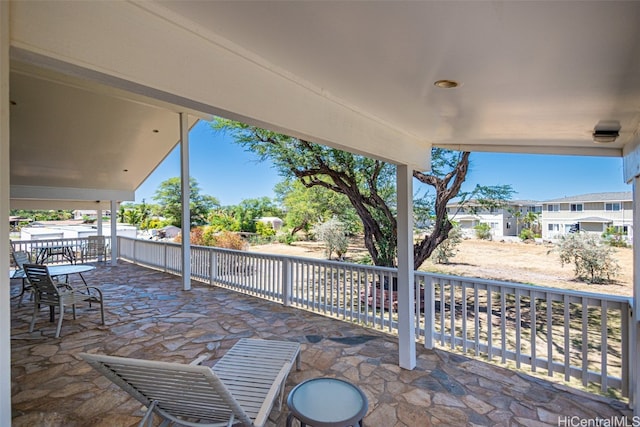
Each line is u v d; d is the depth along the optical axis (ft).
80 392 9.95
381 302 15.49
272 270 20.89
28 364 11.80
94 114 23.95
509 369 11.69
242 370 8.79
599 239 29.48
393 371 11.46
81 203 37.24
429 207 26.68
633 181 8.96
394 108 8.39
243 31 4.94
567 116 7.61
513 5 3.53
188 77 4.85
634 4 3.31
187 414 6.87
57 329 14.48
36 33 3.54
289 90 6.60
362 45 5.00
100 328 15.58
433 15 3.94
